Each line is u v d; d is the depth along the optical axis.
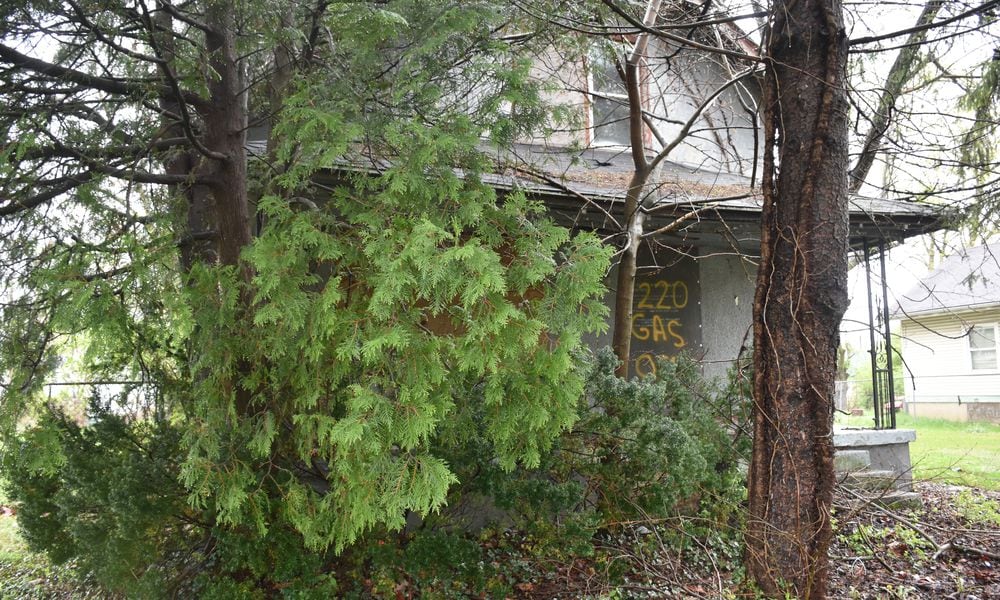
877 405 7.57
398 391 3.47
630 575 4.79
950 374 18.23
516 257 3.59
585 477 5.10
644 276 7.73
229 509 3.63
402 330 3.26
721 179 8.23
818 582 4.05
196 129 4.76
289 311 3.33
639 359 7.55
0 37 3.80
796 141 4.31
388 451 3.43
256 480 3.92
